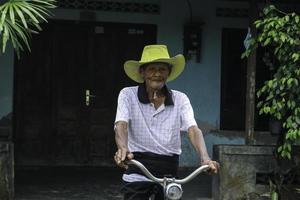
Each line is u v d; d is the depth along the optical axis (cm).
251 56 661
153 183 335
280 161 615
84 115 873
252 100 664
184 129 348
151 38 882
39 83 866
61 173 810
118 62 881
